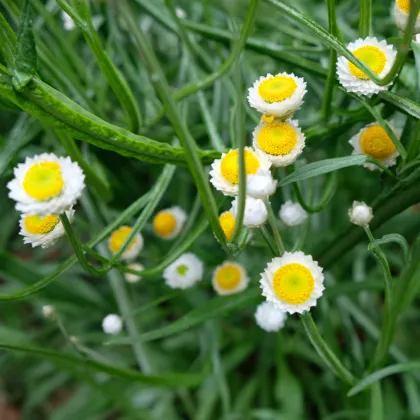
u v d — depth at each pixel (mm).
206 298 359
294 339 326
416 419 320
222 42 293
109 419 386
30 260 429
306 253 274
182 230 292
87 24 200
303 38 302
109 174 333
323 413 336
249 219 177
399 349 347
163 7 307
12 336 374
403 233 357
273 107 182
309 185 249
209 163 223
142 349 343
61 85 263
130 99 229
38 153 334
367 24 200
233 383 368
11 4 239
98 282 412
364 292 374
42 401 392
